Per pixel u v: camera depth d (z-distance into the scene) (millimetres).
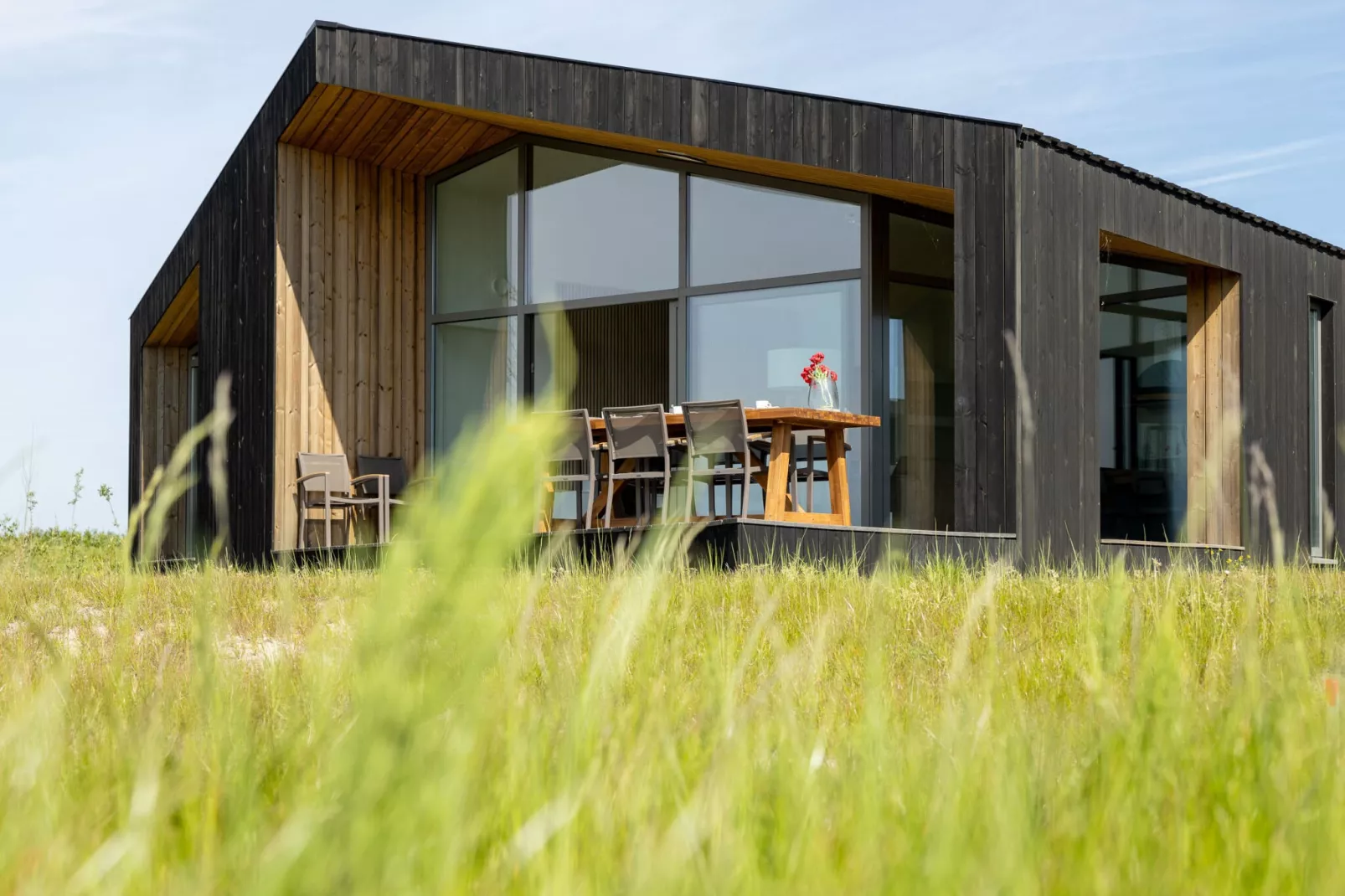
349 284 11938
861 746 1272
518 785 1042
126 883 803
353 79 10203
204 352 12836
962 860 813
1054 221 9062
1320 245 12297
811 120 9312
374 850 561
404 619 522
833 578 5062
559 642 1678
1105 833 1041
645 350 11398
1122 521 11602
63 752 1348
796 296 10625
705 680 1716
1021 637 3393
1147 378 11594
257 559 11391
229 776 1047
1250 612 1532
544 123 10438
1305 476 11875
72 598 5137
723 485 10328
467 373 12367
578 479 9148
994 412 8609
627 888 810
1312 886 927
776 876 905
